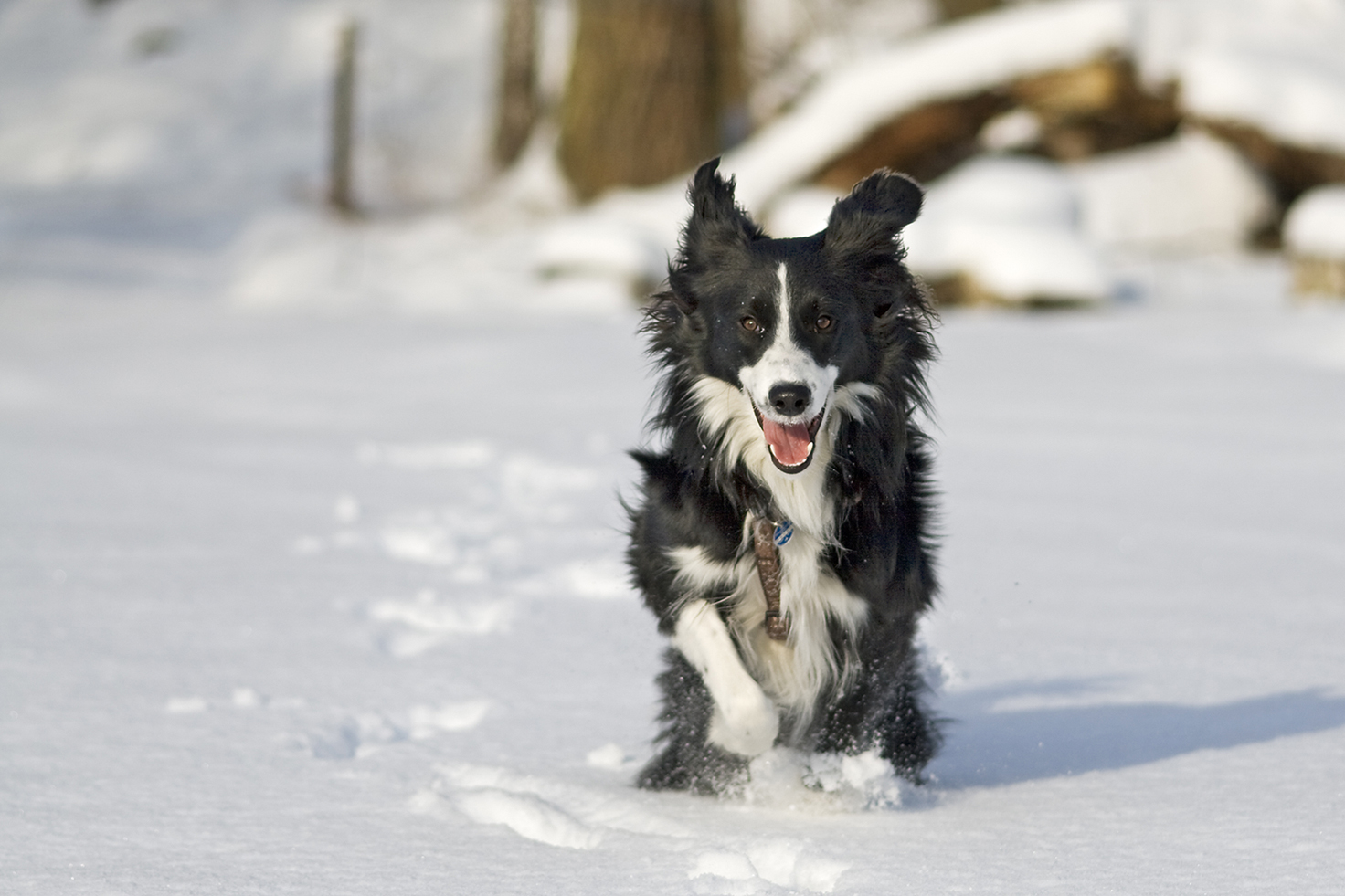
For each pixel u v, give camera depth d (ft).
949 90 97.81
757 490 20.26
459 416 55.72
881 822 17.72
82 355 71.87
